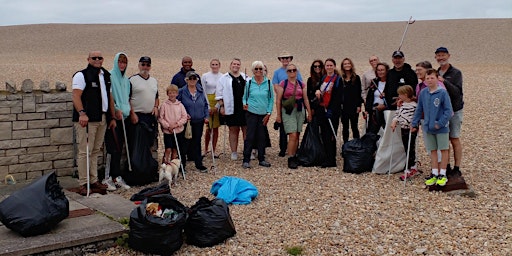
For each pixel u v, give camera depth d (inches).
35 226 227.0
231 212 288.7
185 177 364.2
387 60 1587.1
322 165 391.2
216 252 235.6
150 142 352.8
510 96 733.3
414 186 335.0
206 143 441.4
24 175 332.5
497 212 281.9
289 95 398.3
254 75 394.0
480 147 449.7
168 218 232.2
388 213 283.3
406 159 349.1
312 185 341.4
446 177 320.5
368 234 255.0
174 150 374.6
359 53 1793.8
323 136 397.1
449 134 328.8
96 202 285.7
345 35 2188.7
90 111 303.4
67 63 1284.4
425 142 327.0
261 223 271.3
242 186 315.0
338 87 394.9
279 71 437.1
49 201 233.6
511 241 242.2
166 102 366.0
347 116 411.8
